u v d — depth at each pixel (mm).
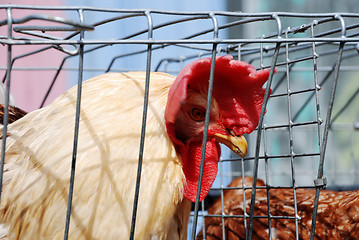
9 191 1415
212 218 2506
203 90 1546
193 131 1590
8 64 1168
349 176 4086
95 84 1481
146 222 1356
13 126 1589
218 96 1562
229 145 1606
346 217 2029
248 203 2395
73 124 1397
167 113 1394
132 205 1346
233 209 2418
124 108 1414
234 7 4707
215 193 2742
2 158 1183
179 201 1460
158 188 1380
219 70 1462
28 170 1395
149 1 4484
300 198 2277
